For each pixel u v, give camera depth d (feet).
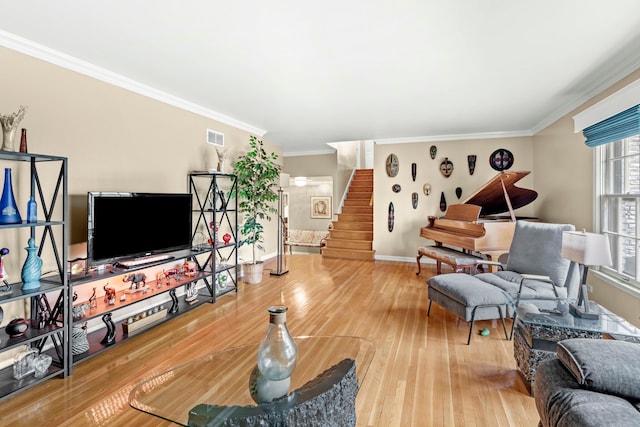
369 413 6.26
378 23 7.37
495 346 9.07
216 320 10.93
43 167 8.68
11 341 6.77
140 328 9.72
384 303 12.75
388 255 21.44
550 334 6.82
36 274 7.32
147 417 6.14
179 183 13.17
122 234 9.67
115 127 10.57
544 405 4.68
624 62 9.46
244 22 7.31
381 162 21.43
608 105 10.19
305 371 5.68
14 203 7.11
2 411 6.26
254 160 16.57
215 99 12.94
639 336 6.20
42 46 8.39
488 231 13.71
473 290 9.36
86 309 8.61
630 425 3.61
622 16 7.09
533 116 15.48
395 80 10.84
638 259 9.60
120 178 10.75
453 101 13.14
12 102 8.05
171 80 10.91
